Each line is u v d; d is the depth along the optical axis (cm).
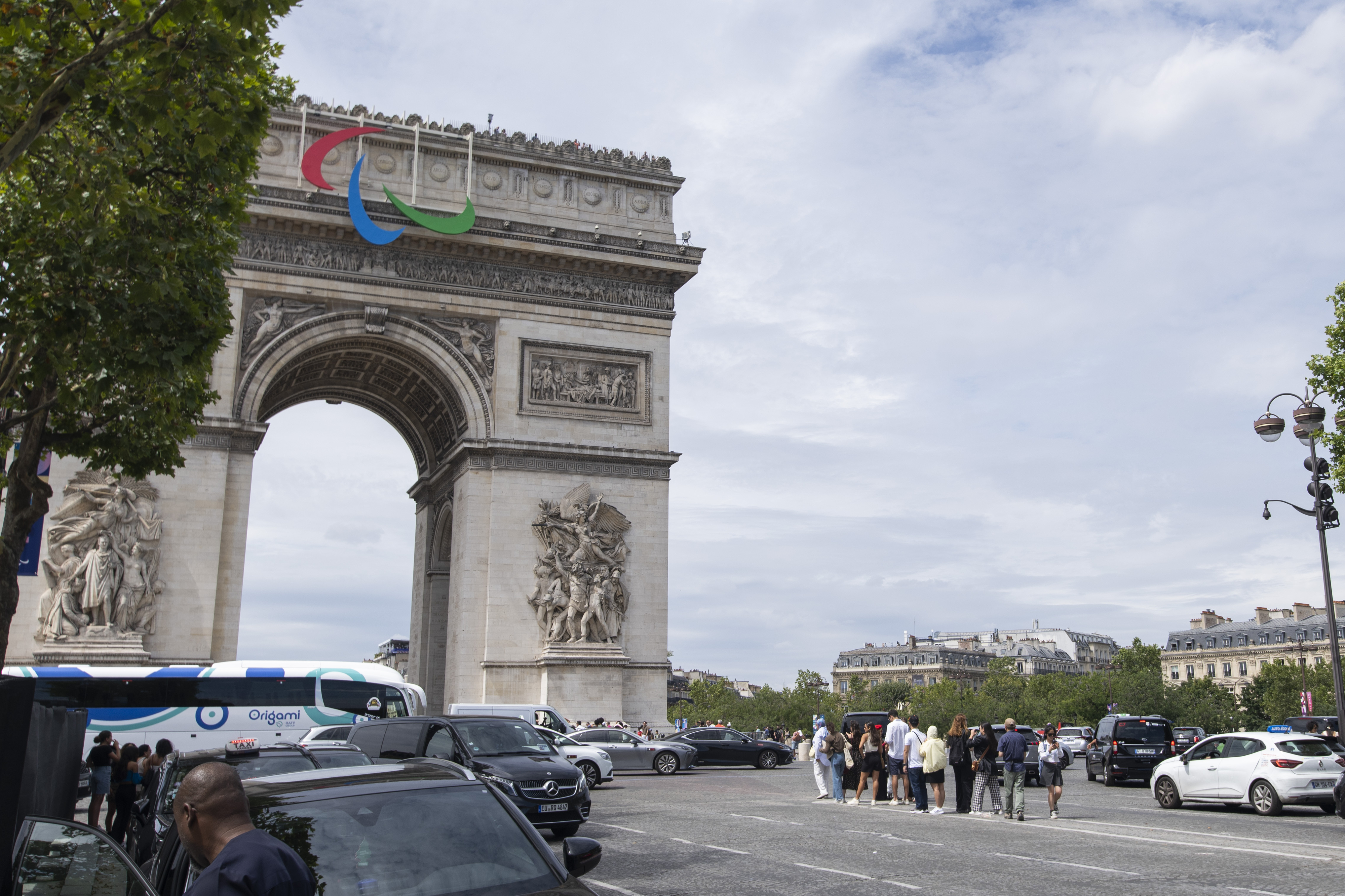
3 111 2448
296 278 7225
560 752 3703
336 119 7469
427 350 7488
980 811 4256
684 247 8044
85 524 6438
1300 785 4125
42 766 2947
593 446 7681
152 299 2811
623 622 7525
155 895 1164
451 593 7694
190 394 3444
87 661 6250
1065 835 3403
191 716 5475
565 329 7831
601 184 8081
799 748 9944
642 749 6712
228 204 3203
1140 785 6188
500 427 7562
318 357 7606
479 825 1276
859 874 2592
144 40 2298
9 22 2259
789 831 3506
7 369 3052
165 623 6494
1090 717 19738
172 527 6612
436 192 7631
